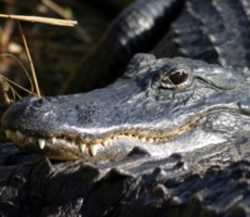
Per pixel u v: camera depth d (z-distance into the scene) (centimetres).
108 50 1869
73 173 1209
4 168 1298
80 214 1184
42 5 2202
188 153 1262
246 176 1088
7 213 1241
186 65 1322
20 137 1210
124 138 1250
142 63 1360
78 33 2134
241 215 1002
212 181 1101
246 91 1355
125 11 1906
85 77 1859
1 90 1376
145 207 1122
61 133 1202
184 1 1928
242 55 1612
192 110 1300
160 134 1272
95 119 1227
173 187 1128
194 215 1055
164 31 1902
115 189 1167
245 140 1311
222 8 1797
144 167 1196
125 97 1286
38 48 2045
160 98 1297
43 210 1212
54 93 1877
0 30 2059
